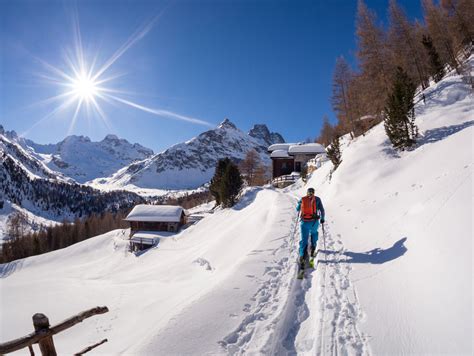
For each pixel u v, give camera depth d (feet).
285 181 144.66
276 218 46.52
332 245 28.40
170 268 66.85
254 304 17.48
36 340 9.33
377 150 59.72
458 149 34.04
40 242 232.73
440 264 15.78
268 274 22.29
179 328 14.64
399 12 103.86
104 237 171.32
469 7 92.38
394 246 22.71
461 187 21.52
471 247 14.67
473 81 66.03
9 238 280.31
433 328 12.39
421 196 27.04
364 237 28.58
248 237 52.75
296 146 169.89
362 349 12.59
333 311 15.93
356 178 53.98
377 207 35.14
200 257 60.95
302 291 19.43
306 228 23.86
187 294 28.89
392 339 12.78
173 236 133.49
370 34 96.32
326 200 57.16
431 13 106.63
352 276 20.16
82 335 34.40
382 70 93.50
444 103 65.31
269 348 13.25
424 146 50.24
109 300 54.90
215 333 14.32
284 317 15.89
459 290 13.07
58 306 64.69
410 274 17.49
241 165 222.48
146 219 159.53
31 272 140.15
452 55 89.76
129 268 104.53
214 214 132.57
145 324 25.64
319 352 12.70
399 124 55.93
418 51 101.35
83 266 134.92
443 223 18.85
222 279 21.47
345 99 123.65
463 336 10.97
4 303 73.20
